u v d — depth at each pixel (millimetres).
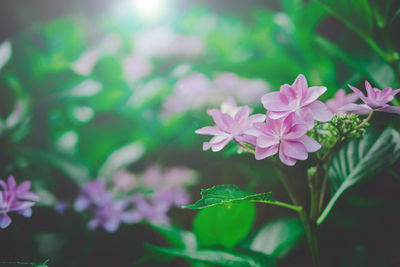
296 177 514
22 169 609
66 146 759
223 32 1352
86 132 834
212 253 462
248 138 410
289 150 397
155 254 535
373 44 535
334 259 548
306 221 442
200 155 747
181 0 1789
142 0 1400
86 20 1379
